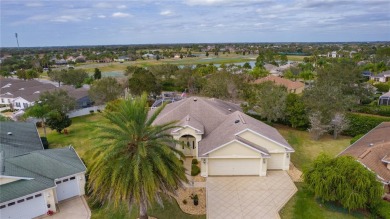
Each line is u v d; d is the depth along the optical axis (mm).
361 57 151625
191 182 27797
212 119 35750
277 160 30344
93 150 20484
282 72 111625
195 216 22609
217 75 57625
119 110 20516
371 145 29375
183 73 81562
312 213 22672
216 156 28328
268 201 24531
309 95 42625
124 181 17688
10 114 62500
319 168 23484
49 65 160375
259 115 48219
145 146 18422
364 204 21672
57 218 22734
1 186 22016
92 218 22641
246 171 29188
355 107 53844
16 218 21875
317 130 38812
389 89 69438
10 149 28766
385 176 23984
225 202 24453
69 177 25359
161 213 22875
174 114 35812
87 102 67875
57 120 42938
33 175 23688
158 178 18969
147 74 67312
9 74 121938
